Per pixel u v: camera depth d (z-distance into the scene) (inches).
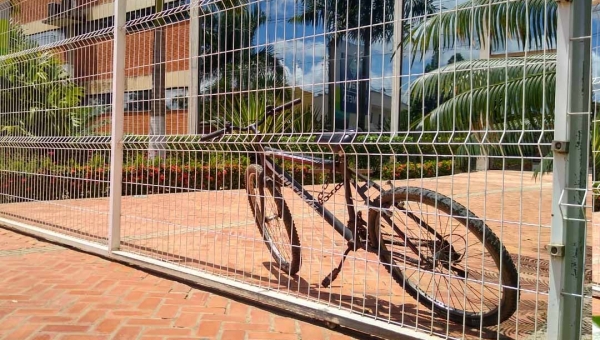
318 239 164.4
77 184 183.0
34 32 201.6
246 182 151.7
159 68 153.5
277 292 121.3
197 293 129.7
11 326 104.5
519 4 136.5
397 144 102.5
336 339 102.0
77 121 180.2
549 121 143.9
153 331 104.0
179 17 145.2
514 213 240.5
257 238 160.2
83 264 155.6
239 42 133.3
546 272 145.0
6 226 210.8
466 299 108.2
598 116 131.6
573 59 76.2
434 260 105.2
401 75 106.1
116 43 157.8
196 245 182.1
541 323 110.1
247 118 133.3
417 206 105.4
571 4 76.0
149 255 158.6
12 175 216.7
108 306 118.3
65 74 186.7
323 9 117.6
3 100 219.6
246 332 104.7
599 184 128.6
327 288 132.7
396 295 129.7
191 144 142.6
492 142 95.2
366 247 114.4
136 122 162.2
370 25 107.7
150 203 186.1
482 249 101.3
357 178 115.3
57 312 113.5
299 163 127.8
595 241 139.5
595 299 129.4
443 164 120.0
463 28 129.4
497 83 147.2
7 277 139.9
